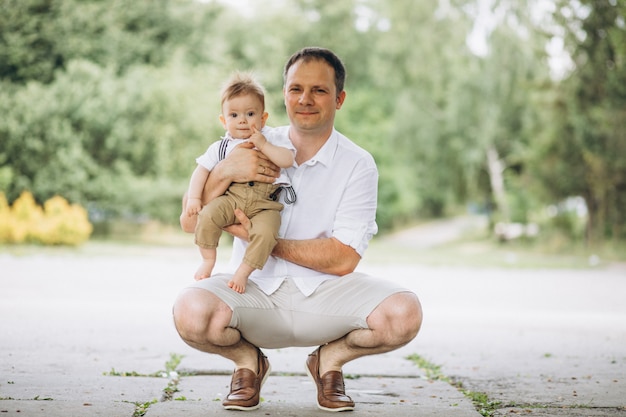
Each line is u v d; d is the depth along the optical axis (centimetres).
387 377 510
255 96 398
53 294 1031
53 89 2770
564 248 2659
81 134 2770
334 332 385
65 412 371
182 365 526
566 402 431
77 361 531
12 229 2122
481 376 514
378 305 374
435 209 4344
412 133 2925
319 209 396
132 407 388
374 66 3148
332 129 403
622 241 2645
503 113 2680
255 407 390
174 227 2947
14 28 2959
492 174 2948
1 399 397
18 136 2708
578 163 2562
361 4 3666
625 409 414
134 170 2891
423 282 1439
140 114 2814
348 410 391
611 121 2381
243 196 385
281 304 385
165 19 3189
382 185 3638
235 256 403
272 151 384
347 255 386
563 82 2455
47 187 2728
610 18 2172
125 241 2644
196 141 2844
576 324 839
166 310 881
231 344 379
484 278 1582
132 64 3044
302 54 394
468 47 2731
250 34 3350
